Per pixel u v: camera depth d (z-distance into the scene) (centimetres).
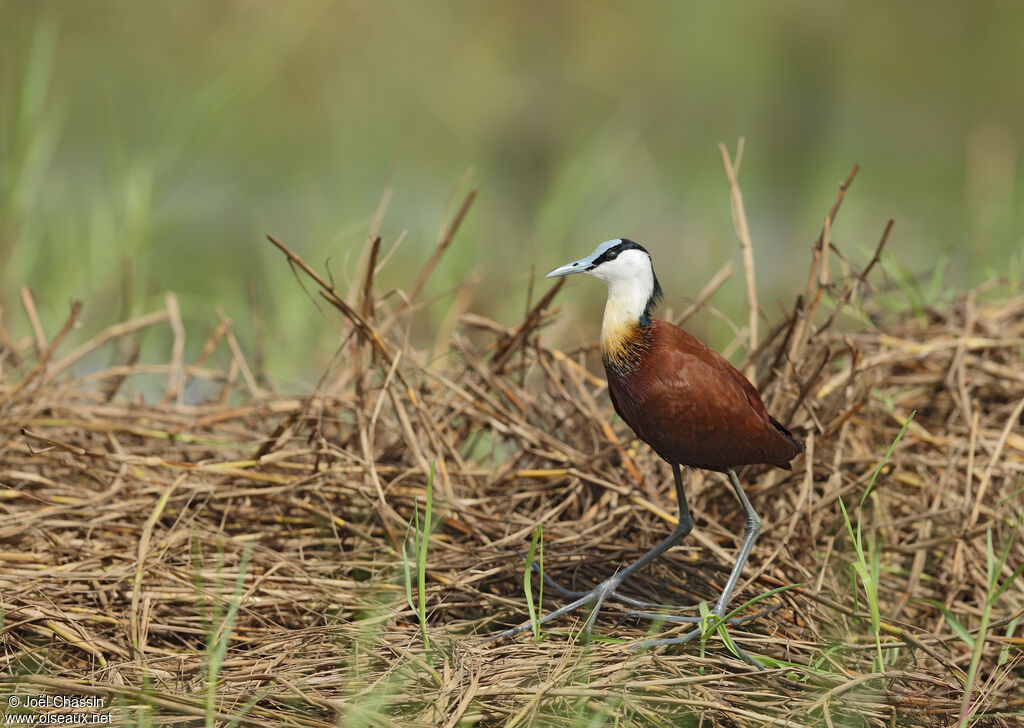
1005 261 1602
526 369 1094
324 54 2881
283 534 881
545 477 952
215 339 1168
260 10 2917
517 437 994
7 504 890
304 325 1581
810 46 2925
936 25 3138
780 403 950
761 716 673
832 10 2936
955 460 927
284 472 945
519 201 2355
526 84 2788
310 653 740
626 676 705
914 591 853
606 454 966
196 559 818
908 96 3144
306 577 814
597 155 1841
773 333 981
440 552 866
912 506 933
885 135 3098
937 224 2528
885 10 3125
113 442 966
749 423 774
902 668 756
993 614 836
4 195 1489
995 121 3062
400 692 690
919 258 2227
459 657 725
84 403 1051
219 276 2039
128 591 788
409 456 985
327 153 2809
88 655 744
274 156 2764
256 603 794
